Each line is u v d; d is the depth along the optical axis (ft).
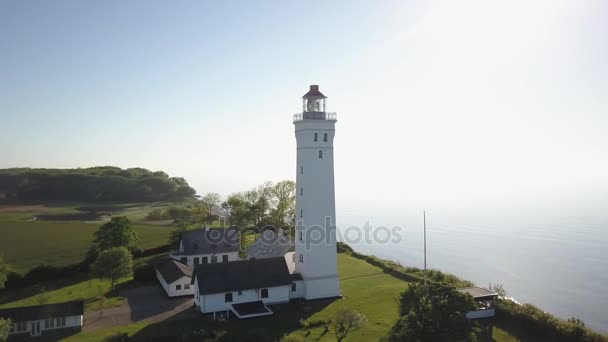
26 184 607.78
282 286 197.06
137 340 150.82
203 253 271.90
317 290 203.00
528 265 447.83
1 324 144.25
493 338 155.43
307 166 202.49
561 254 501.15
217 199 427.33
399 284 231.71
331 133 204.74
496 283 379.35
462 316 118.83
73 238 346.54
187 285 216.33
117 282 244.63
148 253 307.37
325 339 155.12
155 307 197.77
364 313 183.42
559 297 346.33
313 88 208.64
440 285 124.67
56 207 544.21
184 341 148.05
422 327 116.26
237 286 189.16
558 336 154.40
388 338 126.31
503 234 629.10
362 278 247.91
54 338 160.56
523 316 165.78
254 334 150.71
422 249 504.84
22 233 364.99
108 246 269.44
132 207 577.02
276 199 359.66
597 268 431.84
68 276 266.16
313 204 202.59
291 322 172.65
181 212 487.20
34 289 242.17
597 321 291.99
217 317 180.96
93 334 162.61
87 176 642.22
